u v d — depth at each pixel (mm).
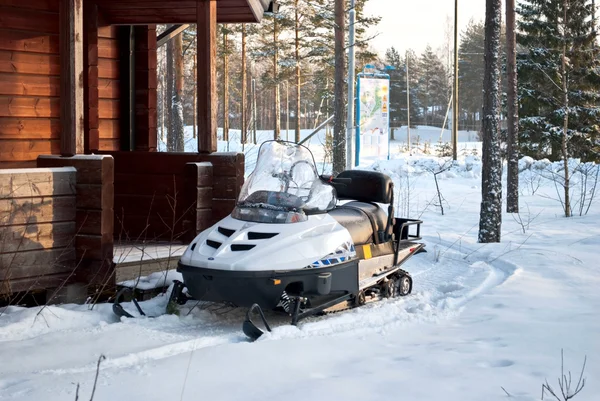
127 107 10617
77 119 6754
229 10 9406
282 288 5898
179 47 23328
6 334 5551
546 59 26703
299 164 6758
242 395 4152
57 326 5863
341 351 5250
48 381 4352
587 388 4418
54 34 9031
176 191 8367
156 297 6855
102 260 6625
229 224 6461
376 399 4125
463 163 24828
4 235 6195
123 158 8602
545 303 6898
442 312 6676
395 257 7648
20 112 8727
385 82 29219
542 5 26781
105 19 10250
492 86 11000
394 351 5281
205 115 8211
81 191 6660
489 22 10859
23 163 8781
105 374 4539
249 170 21688
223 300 6016
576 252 9875
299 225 6352
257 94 83625
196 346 5363
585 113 27250
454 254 10367
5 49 8555
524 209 16078
